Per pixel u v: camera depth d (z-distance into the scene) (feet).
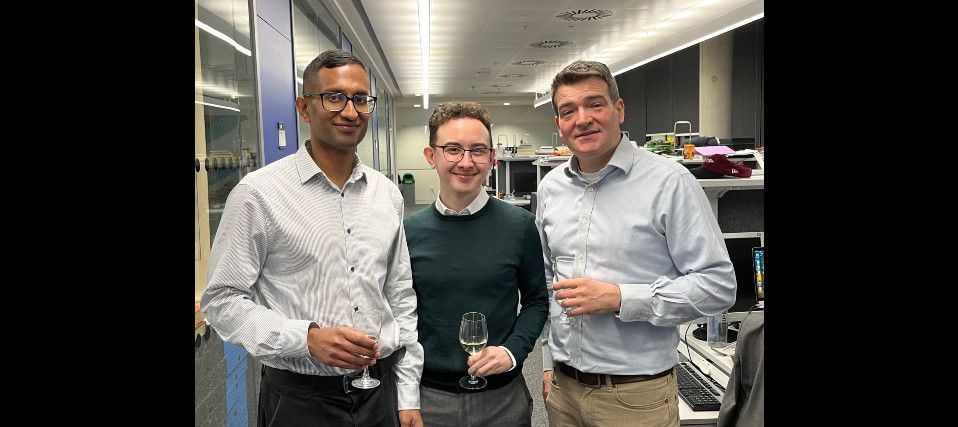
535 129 57.06
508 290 4.09
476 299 4.01
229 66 7.41
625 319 3.84
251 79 8.45
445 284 4.00
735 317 6.37
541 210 4.70
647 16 21.44
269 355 3.31
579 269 4.17
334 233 3.61
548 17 21.31
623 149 4.09
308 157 3.63
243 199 3.45
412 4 19.45
